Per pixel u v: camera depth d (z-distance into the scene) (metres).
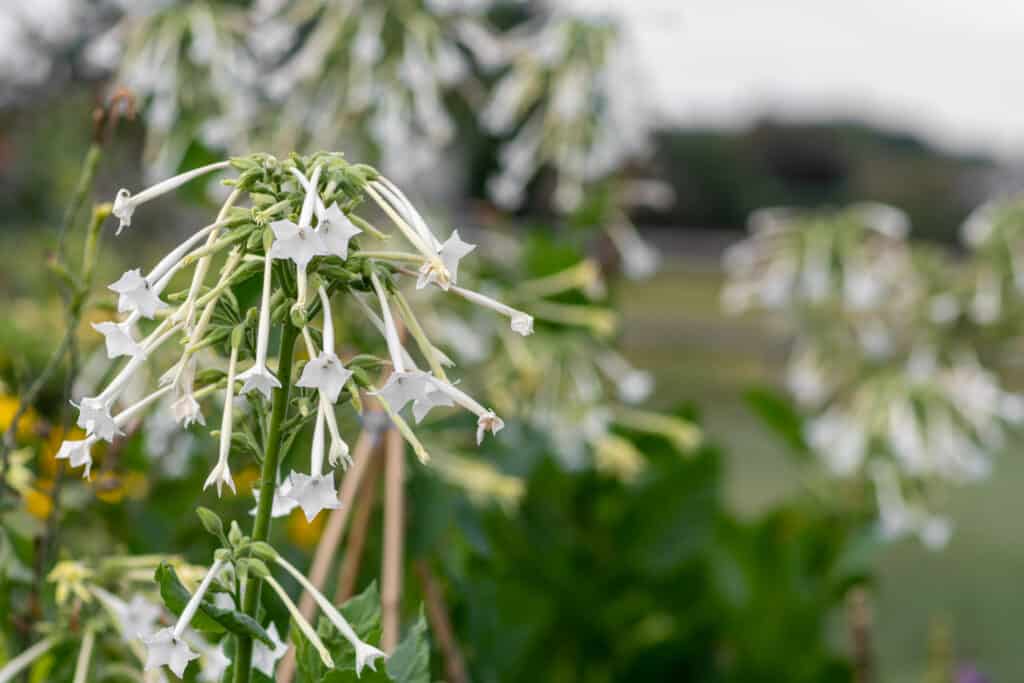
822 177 16.14
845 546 3.22
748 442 7.72
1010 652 4.63
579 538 3.04
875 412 3.21
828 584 3.21
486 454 2.43
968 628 4.99
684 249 12.30
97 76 3.20
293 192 1.41
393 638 1.84
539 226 2.85
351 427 2.20
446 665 2.06
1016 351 3.51
